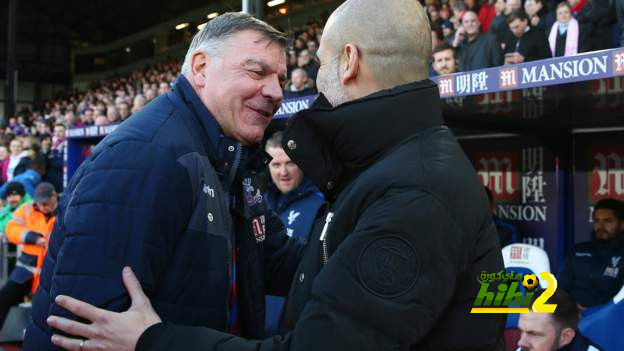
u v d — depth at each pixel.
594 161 3.67
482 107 2.90
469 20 4.80
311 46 8.52
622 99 2.65
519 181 3.96
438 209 0.95
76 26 29.23
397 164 1.01
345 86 1.15
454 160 1.04
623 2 4.07
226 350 0.99
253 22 1.29
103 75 28.38
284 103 3.28
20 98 28.50
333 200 1.17
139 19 26.98
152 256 1.10
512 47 4.55
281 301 2.68
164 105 1.27
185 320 1.18
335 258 0.96
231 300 1.40
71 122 11.75
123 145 1.15
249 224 1.41
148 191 1.12
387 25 1.11
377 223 0.94
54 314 1.09
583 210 3.71
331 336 0.91
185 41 23.72
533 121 3.40
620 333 2.26
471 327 1.00
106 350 1.03
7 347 4.73
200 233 1.19
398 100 1.07
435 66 4.21
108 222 1.09
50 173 8.55
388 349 0.90
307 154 1.13
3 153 9.56
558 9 4.47
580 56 2.19
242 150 1.37
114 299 1.06
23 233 4.60
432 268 0.92
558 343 2.19
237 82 1.26
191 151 1.20
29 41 28.12
